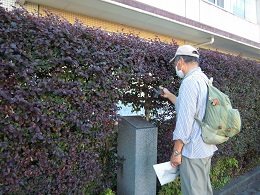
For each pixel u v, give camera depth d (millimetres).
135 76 2139
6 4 4238
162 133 2648
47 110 1670
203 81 1863
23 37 1554
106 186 2238
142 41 2266
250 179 3715
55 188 1805
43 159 1676
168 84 2461
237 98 3334
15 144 1560
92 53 1843
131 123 2232
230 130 1766
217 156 3113
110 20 6176
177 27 6840
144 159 2189
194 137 1806
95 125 1909
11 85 1522
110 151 2338
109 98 1962
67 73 1775
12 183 1559
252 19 11062
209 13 8570
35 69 1612
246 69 3414
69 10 5363
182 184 1896
